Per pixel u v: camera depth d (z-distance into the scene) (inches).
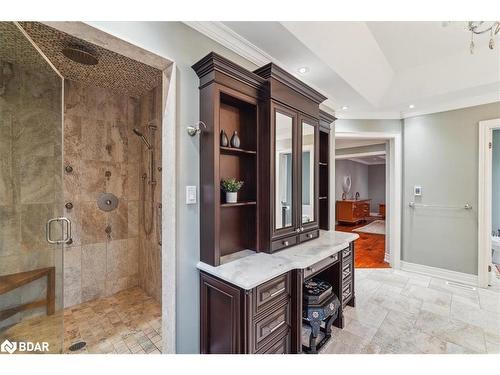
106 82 104.5
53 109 79.0
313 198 96.0
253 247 79.1
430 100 133.0
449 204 136.3
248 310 55.6
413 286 126.5
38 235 76.6
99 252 110.8
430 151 142.6
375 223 335.9
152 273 111.1
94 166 109.4
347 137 155.3
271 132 74.9
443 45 100.5
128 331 86.0
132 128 120.2
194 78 68.0
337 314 89.4
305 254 75.4
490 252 125.6
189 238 66.5
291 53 84.3
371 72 112.2
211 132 64.7
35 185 76.7
